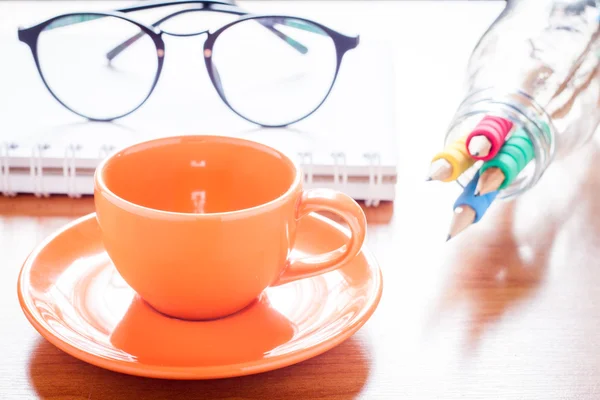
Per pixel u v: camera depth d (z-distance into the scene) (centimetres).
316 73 77
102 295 47
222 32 73
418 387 42
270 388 42
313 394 41
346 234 53
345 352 45
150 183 49
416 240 57
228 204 51
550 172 68
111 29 85
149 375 38
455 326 48
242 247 41
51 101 71
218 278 42
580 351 46
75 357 41
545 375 44
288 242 45
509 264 55
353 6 110
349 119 70
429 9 109
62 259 49
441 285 52
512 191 58
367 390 42
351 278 49
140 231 41
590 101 59
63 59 78
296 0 112
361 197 61
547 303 51
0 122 66
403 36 98
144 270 42
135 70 78
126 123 68
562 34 61
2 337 45
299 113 70
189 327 44
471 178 55
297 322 45
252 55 80
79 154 60
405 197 63
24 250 54
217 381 42
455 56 92
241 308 46
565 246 58
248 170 50
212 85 76
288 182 47
